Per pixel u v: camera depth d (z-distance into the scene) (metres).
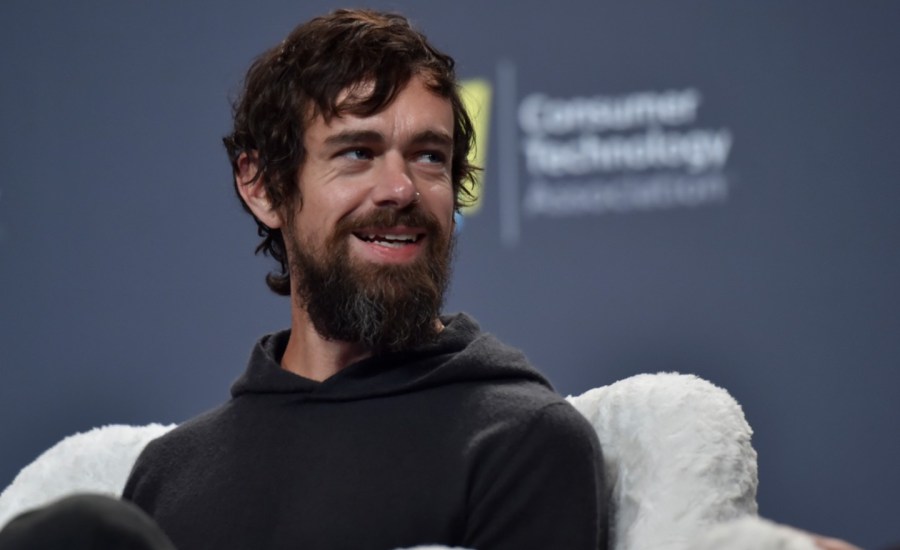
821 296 10.95
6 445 11.64
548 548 4.11
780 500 10.99
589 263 11.15
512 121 11.20
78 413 11.59
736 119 11.01
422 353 4.56
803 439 10.98
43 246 11.64
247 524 4.27
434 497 4.15
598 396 4.58
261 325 11.44
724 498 4.07
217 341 11.48
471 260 11.21
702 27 11.03
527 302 11.19
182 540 4.35
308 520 4.19
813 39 10.96
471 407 4.34
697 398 4.31
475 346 4.52
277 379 4.55
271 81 4.77
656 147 11.08
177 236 11.54
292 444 4.40
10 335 11.65
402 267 4.50
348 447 4.32
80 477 4.84
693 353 11.05
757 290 10.98
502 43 11.21
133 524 3.04
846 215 10.94
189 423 4.73
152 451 4.68
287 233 4.84
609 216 11.12
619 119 11.12
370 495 4.19
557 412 4.29
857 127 10.93
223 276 11.48
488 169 11.21
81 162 11.63
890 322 10.88
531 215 11.19
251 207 5.03
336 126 4.55
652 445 4.27
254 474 4.38
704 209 11.04
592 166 11.14
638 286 11.09
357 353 4.68
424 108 4.57
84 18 11.62
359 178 4.55
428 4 11.21
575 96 11.16
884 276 10.88
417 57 4.66
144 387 11.54
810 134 10.96
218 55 11.53
